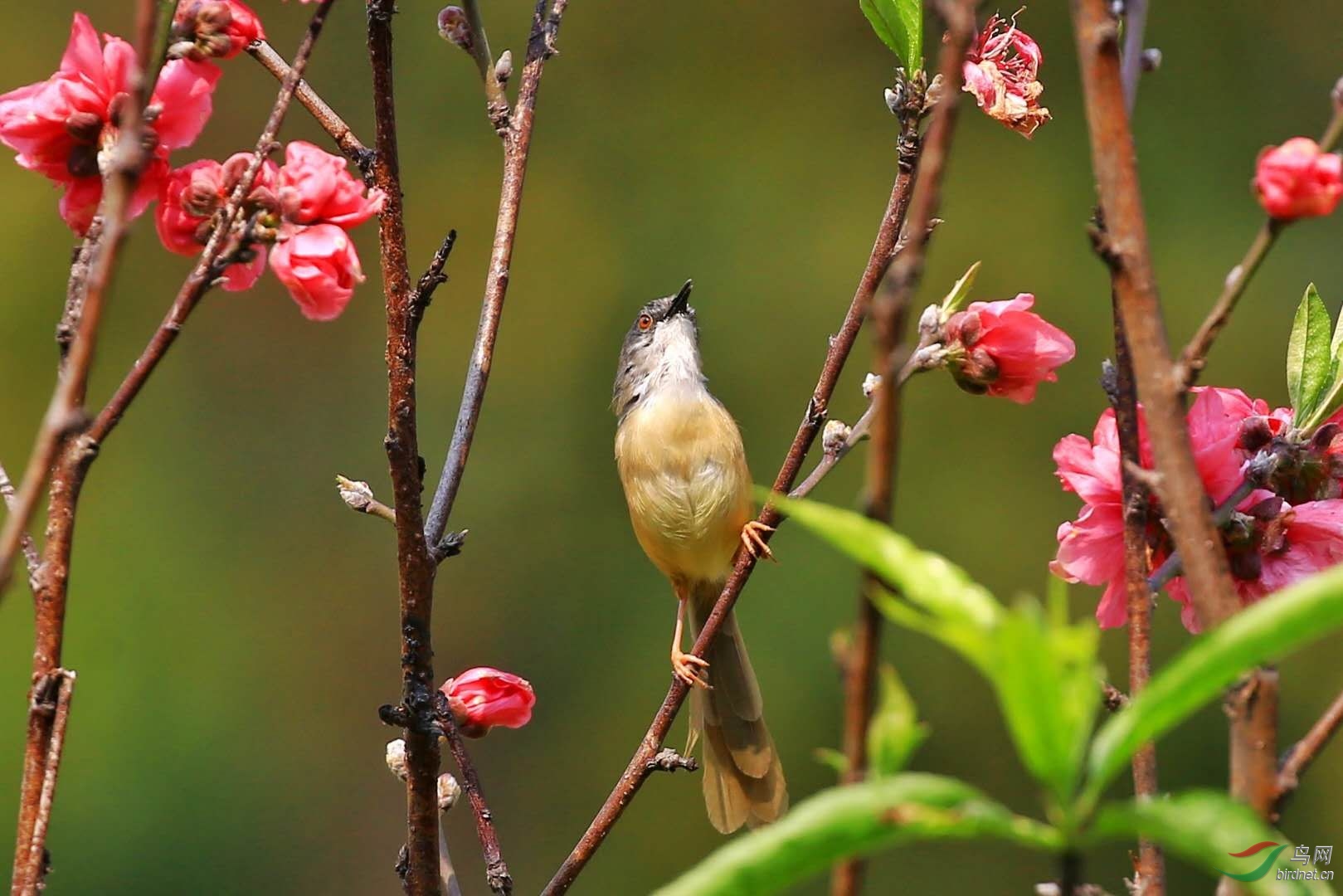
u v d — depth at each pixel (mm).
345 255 3334
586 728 14883
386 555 16078
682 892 1844
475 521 15984
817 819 1844
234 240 3111
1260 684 2330
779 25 18438
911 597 1893
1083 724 1880
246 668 15172
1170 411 2367
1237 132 16938
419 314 3572
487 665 15328
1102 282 16406
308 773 14797
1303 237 16203
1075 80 17234
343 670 15422
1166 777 13102
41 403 16062
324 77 17312
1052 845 1860
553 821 14398
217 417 16406
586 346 16828
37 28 17641
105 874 13523
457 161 17641
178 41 3309
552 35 4508
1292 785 2350
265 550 15898
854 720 1981
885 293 2076
